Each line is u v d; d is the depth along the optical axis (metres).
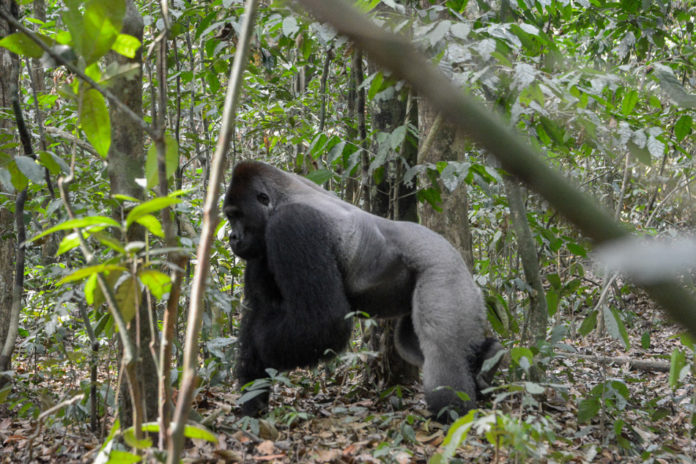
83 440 4.73
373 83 5.34
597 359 7.59
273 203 5.75
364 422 5.18
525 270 6.52
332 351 5.38
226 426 4.90
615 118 5.65
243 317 5.81
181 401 1.94
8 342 5.07
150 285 2.33
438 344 5.44
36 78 8.88
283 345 5.36
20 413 5.28
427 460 4.38
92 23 2.26
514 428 3.00
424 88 0.46
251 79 8.48
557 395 6.36
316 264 5.43
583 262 8.01
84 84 2.38
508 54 5.10
